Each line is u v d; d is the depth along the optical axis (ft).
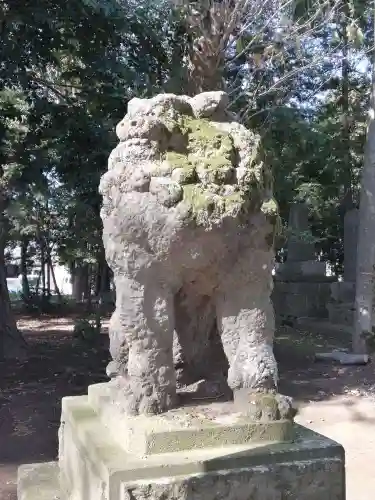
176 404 7.23
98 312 31.09
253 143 7.29
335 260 50.29
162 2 22.31
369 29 32.35
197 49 20.11
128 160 6.90
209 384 7.95
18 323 42.55
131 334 6.98
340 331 33.06
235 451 6.48
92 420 7.88
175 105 7.21
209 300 7.65
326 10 25.26
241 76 25.09
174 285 7.13
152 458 6.30
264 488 6.33
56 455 14.65
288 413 6.96
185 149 7.09
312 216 45.42
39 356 25.90
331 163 40.11
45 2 21.30
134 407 6.91
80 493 7.38
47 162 24.22
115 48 23.08
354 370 23.36
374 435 15.38
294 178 38.60
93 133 23.53
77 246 33.17
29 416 17.74
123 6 22.29
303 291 40.11
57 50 23.81
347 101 40.22
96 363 24.61
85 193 25.29
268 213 6.99
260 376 6.98
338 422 16.58
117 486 5.98
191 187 6.72
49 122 24.62
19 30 21.84
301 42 24.62
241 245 6.91
